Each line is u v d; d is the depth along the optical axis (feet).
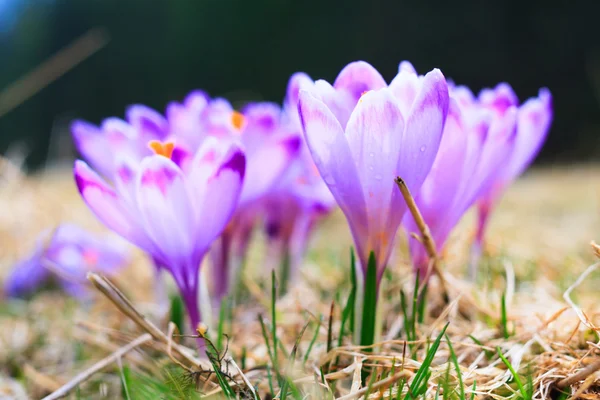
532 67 8.98
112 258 1.48
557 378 0.92
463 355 0.99
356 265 0.95
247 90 10.91
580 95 8.63
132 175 0.95
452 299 1.10
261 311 1.23
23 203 2.40
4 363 1.21
